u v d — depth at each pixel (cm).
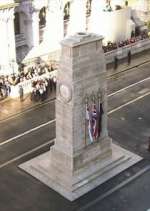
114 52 6844
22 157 4488
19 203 3888
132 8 7644
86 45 3731
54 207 3847
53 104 5588
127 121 5197
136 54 7194
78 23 6925
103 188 4066
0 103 5578
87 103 3919
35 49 6531
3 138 4816
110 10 7031
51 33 6638
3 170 4300
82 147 4050
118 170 4281
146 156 4525
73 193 3981
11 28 5900
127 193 4019
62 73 3803
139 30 7756
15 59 6091
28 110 5419
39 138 4828
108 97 5738
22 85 5784
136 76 6394
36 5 6266
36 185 4091
